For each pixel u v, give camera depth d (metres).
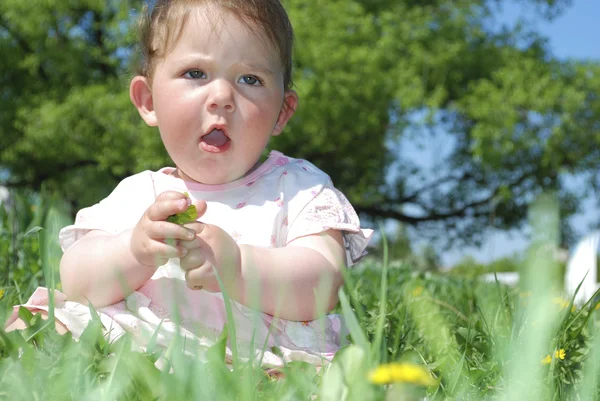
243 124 2.36
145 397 1.45
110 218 2.46
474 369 1.78
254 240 2.38
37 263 3.59
